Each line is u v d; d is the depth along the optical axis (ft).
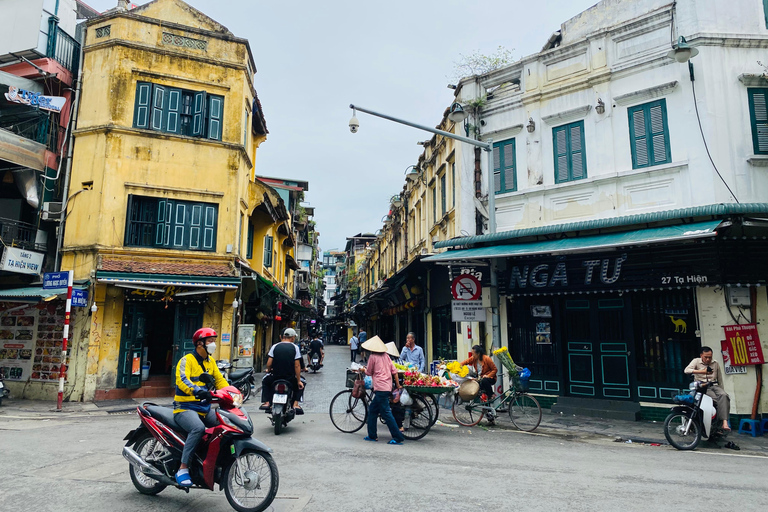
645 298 35.99
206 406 16.26
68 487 17.12
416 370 28.66
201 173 47.85
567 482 18.48
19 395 42.34
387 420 25.62
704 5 33.99
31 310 43.42
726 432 26.37
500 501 16.03
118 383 42.63
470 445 25.73
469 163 44.60
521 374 31.55
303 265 149.38
